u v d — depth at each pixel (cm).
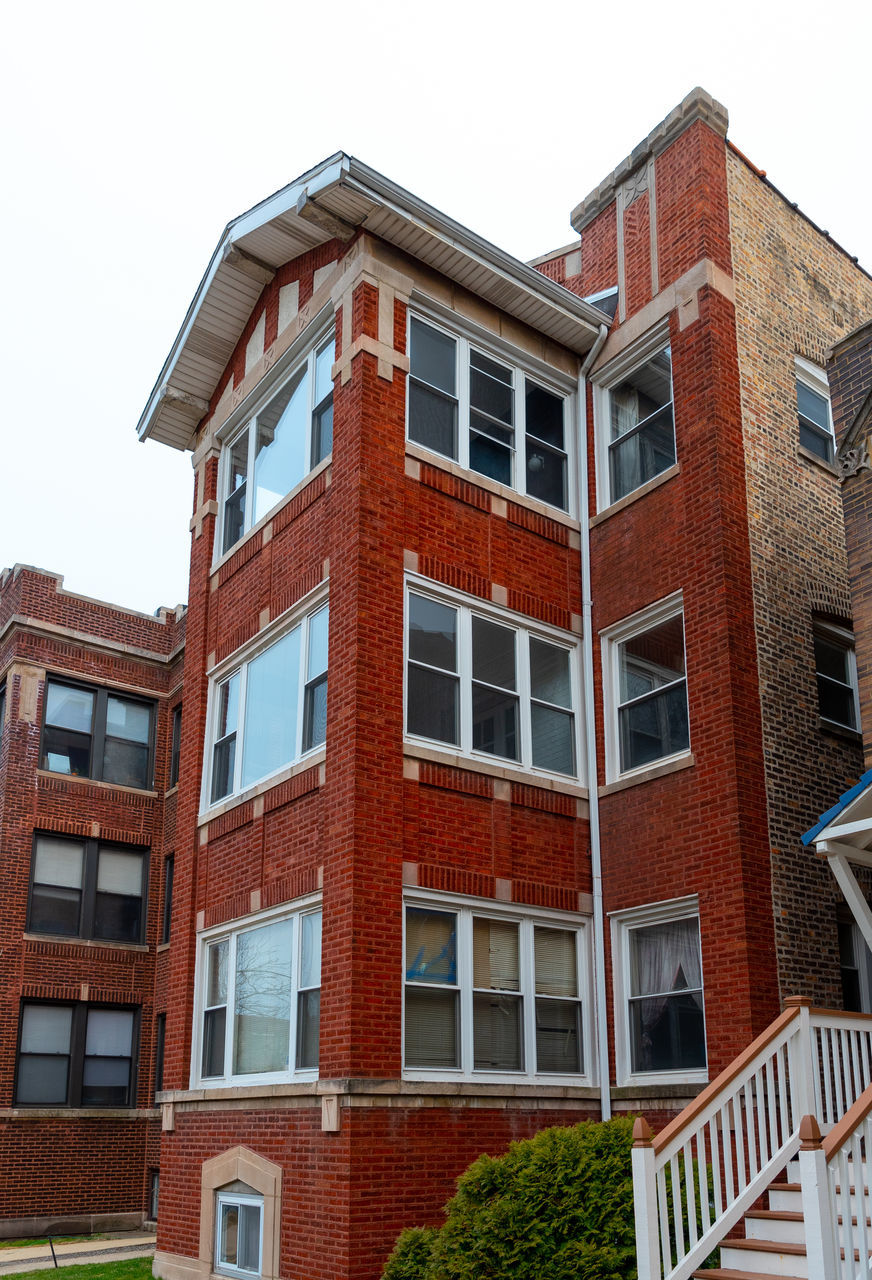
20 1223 2095
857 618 1198
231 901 1448
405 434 1396
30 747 2367
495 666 1418
